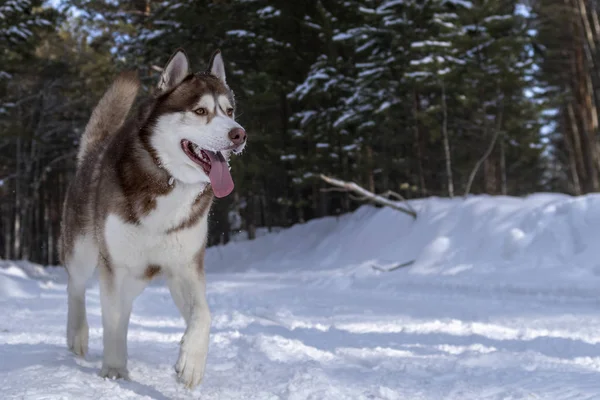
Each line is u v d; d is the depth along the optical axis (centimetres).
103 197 362
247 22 2150
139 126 362
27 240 3250
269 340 500
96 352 448
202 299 357
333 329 605
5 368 352
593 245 1077
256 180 2230
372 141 1973
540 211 1238
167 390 344
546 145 2116
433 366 416
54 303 808
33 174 3331
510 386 351
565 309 766
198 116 353
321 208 2247
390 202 1576
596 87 3014
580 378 362
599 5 2852
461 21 1917
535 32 2247
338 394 333
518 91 2053
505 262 1163
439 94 1922
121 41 2398
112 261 363
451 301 881
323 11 1981
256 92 2053
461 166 2216
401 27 1819
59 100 2916
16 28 1798
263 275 1593
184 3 2053
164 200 353
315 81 1941
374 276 1298
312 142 2097
